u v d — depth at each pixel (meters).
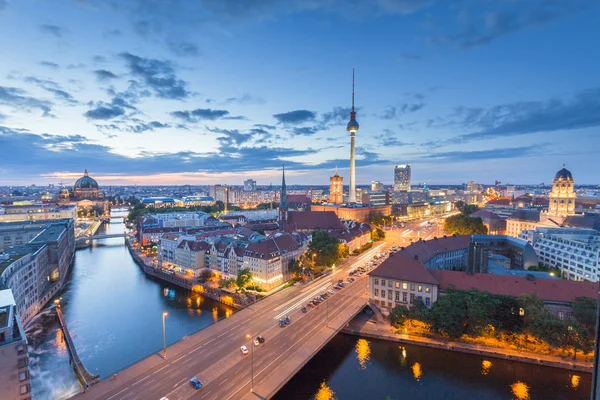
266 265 157.62
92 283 182.38
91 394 75.44
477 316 100.56
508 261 171.62
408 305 121.69
